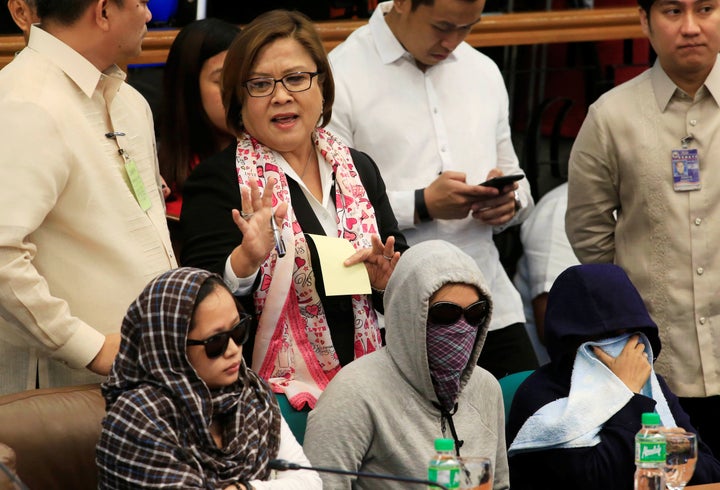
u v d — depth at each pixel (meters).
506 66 19.00
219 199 10.96
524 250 16.98
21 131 9.65
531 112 19.33
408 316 9.92
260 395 9.27
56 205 10.02
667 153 13.42
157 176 11.45
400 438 9.97
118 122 10.70
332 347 10.82
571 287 11.57
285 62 10.89
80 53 10.22
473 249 14.15
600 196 13.91
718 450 13.59
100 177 10.16
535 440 11.02
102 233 10.14
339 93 14.02
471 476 8.66
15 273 9.48
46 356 10.27
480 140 14.45
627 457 10.84
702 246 13.37
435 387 10.14
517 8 19.34
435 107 14.24
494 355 14.67
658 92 13.53
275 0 16.94
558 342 11.47
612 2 20.30
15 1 10.56
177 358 8.58
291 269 10.65
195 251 10.89
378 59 14.16
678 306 13.42
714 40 13.09
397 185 14.12
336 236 11.21
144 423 8.44
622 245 13.84
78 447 9.28
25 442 9.09
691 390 13.45
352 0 17.47
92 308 10.16
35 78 9.97
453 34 13.62
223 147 13.76
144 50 15.62
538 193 18.94
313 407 10.59
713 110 13.42
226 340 8.74
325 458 9.74
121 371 8.71
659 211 13.45
